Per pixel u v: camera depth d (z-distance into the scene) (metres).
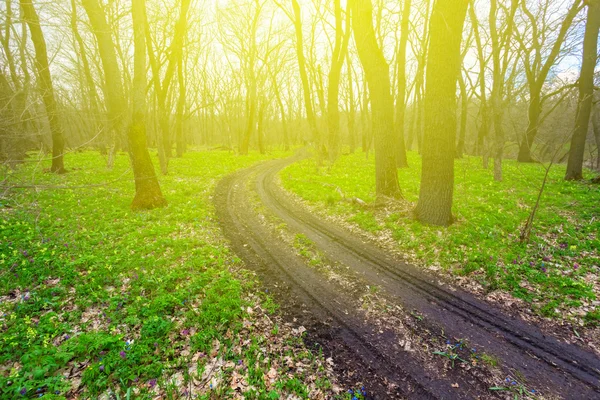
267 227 9.80
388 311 5.23
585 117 12.96
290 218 10.75
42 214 9.08
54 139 15.43
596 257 6.28
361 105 34.53
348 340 4.54
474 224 8.26
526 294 5.39
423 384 3.74
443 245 7.33
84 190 12.45
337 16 18.81
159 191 11.34
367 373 3.91
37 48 12.48
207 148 44.16
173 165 23.00
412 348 4.34
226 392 3.54
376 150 11.07
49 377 3.51
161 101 19.67
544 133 20.81
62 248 6.94
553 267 6.07
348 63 31.73
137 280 5.84
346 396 3.55
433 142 8.10
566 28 17.05
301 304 5.49
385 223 9.31
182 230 8.93
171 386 3.51
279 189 15.78
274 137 74.56
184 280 5.99
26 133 7.40
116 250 7.05
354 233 9.15
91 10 10.67
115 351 3.94
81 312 4.89
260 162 28.00
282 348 4.34
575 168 13.52
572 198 10.26
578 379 3.72
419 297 5.62
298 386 3.65
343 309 5.33
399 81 19.64
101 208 10.41
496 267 6.17
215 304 5.13
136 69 10.12
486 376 3.83
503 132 13.88
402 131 20.33
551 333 4.52
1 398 3.21
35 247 6.85
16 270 5.79
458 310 5.18
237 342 4.40
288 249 8.02
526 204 10.02
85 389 3.48
